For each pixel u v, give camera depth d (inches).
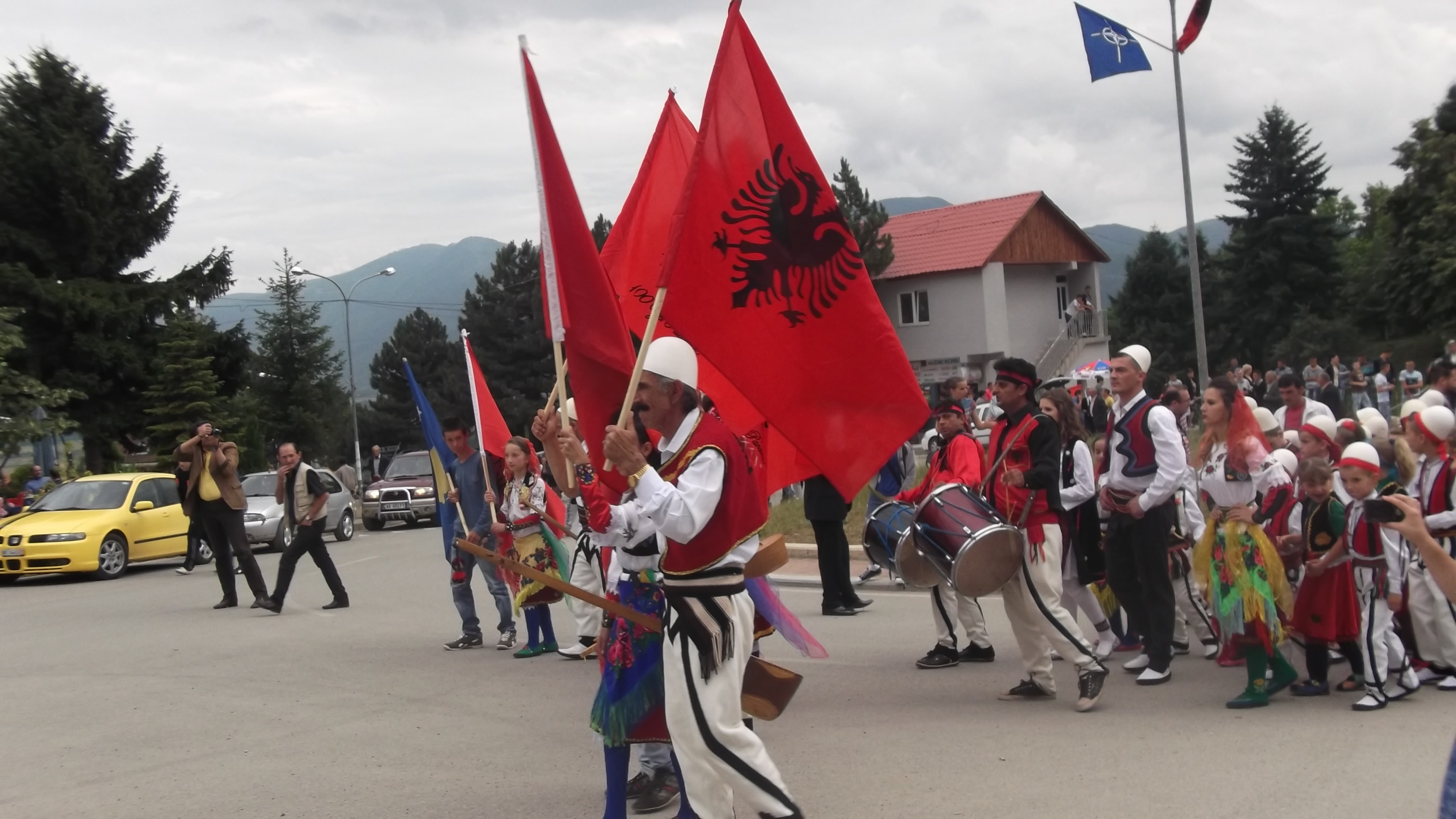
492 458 404.5
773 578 565.9
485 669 372.8
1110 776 235.1
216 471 522.3
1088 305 2032.5
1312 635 297.3
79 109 1389.0
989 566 287.1
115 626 489.4
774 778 172.7
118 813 233.8
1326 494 293.9
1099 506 346.3
